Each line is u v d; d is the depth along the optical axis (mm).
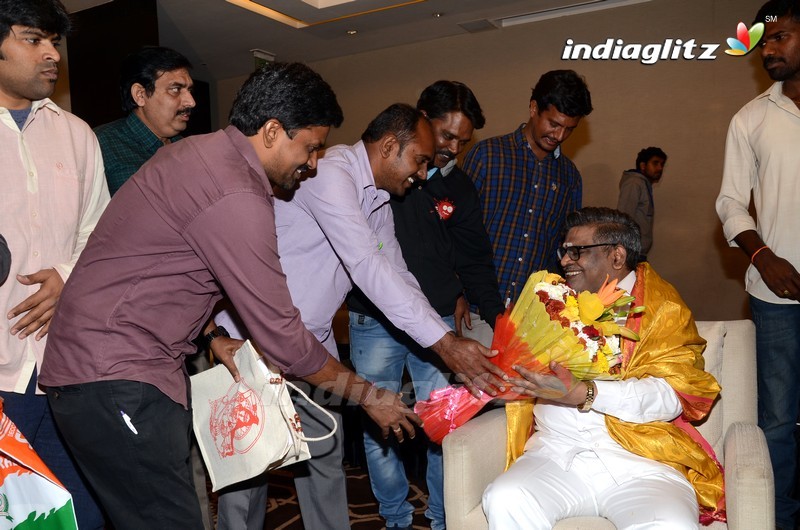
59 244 1871
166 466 1542
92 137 2053
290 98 1514
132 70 2510
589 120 6977
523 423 2141
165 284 1505
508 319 1891
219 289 1618
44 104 1880
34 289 1815
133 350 1495
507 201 2922
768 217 2562
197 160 1471
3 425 1522
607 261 2096
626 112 6781
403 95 8031
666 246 6703
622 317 2002
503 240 2928
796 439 2652
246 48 7844
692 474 1985
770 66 2467
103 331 1480
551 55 7070
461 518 1949
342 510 2230
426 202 2590
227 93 9453
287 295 1539
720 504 1935
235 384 1684
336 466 2199
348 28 7086
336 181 1969
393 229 2396
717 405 2180
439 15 6742
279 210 2025
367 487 3260
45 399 1858
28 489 1581
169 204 1450
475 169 2967
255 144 1556
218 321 2004
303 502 2219
